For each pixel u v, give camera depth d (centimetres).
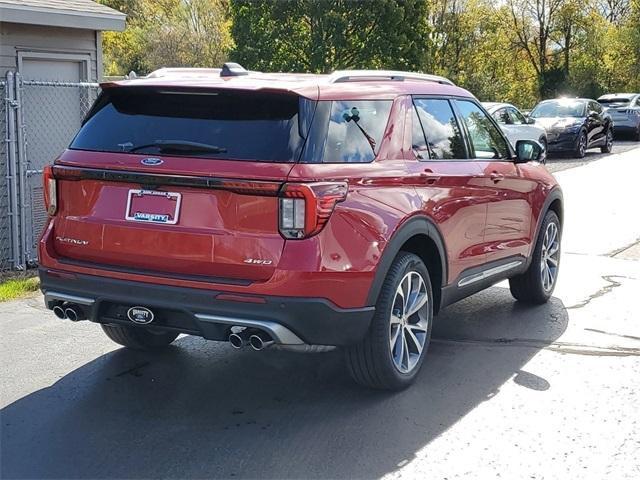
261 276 428
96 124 486
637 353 585
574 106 2400
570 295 755
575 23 4694
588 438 438
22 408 478
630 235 1062
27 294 763
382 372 486
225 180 425
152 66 3566
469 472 398
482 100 3912
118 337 569
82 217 471
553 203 741
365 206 452
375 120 490
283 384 522
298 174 422
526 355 580
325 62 2562
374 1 2528
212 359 573
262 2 2580
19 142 894
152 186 447
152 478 391
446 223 535
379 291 462
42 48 1058
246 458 413
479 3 3984
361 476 394
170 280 439
